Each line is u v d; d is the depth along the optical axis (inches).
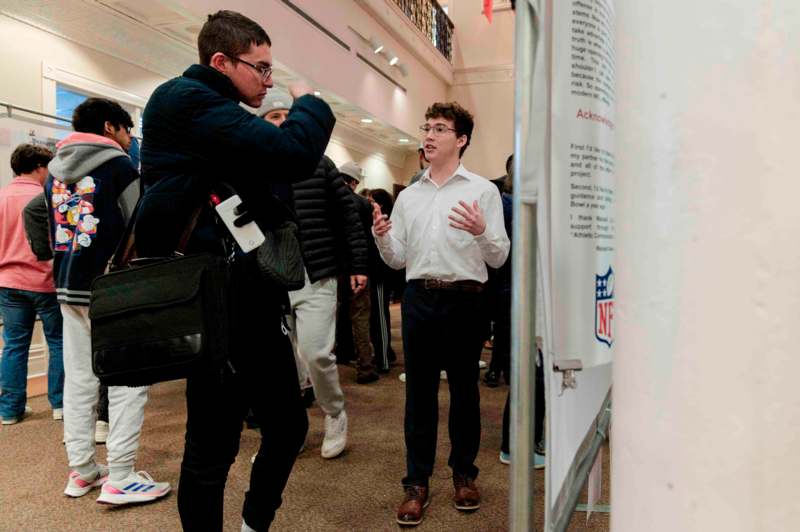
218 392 45.7
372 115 327.0
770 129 13.5
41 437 102.0
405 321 70.6
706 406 14.1
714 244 14.0
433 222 68.7
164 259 42.9
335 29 279.1
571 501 21.8
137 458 89.7
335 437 90.4
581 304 23.8
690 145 14.4
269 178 45.9
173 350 40.3
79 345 76.2
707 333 14.1
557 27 22.0
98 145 75.2
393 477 82.5
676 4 14.7
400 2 356.8
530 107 18.3
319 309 86.5
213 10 191.3
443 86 450.0
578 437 24.3
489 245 65.0
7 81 164.4
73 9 175.9
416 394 70.4
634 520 15.7
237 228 45.1
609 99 25.1
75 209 74.5
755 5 13.6
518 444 18.6
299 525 67.6
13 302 110.7
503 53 444.8
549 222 20.2
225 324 42.7
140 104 209.6
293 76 245.4
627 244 16.0
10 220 108.7
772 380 13.5
